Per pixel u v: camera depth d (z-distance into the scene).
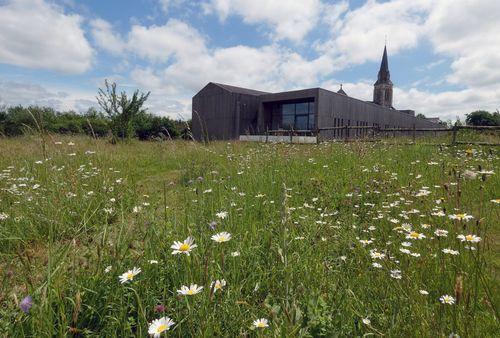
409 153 7.58
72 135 7.02
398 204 3.42
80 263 1.77
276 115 32.50
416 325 1.47
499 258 2.29
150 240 2.06
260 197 3.53
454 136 10.14
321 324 1.44
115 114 15.41
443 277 1.84
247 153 7.79
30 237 2.69
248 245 2.30
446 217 2.55
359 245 2.35
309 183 4.62
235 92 31.86
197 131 36.12
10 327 1.36
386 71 90.56
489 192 3.67
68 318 1.50
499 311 1.57
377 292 1.78
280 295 1.71
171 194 4.02
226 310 1.54
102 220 3.04
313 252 2.29
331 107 28.67
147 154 9.39
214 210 2.93
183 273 1.74
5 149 7.05
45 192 3.65
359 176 5.14
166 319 1.21
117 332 1.53
